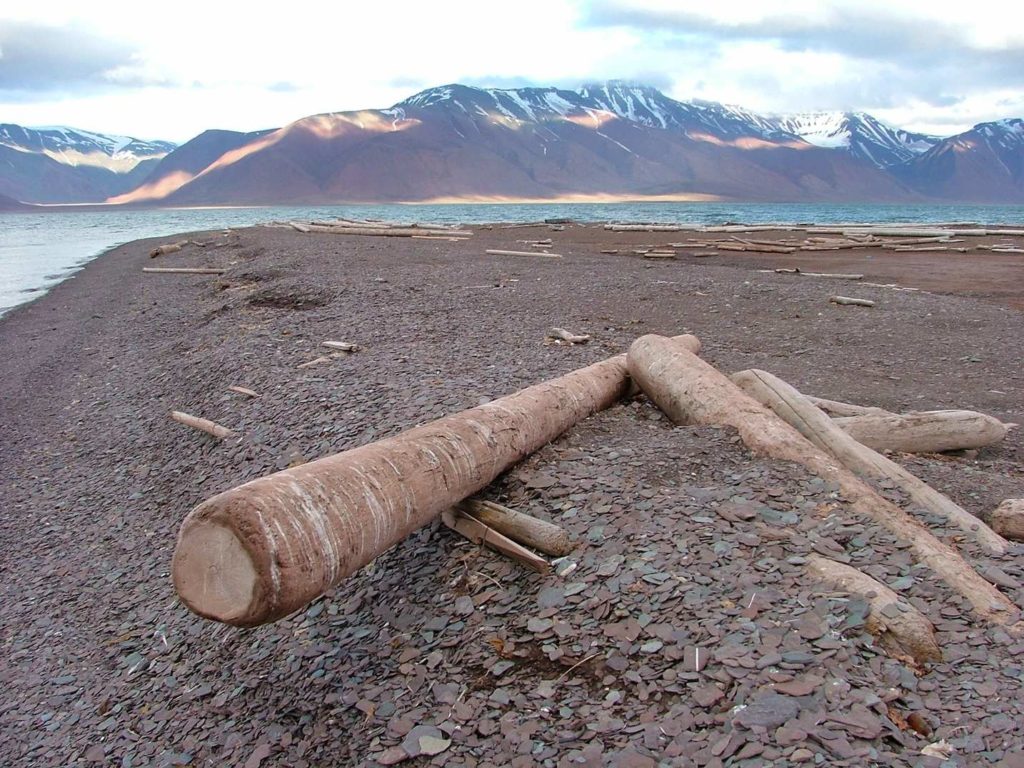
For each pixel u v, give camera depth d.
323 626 4.73
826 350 10.53
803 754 3.00
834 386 8.73
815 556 4.20
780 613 3.80
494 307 13.65
